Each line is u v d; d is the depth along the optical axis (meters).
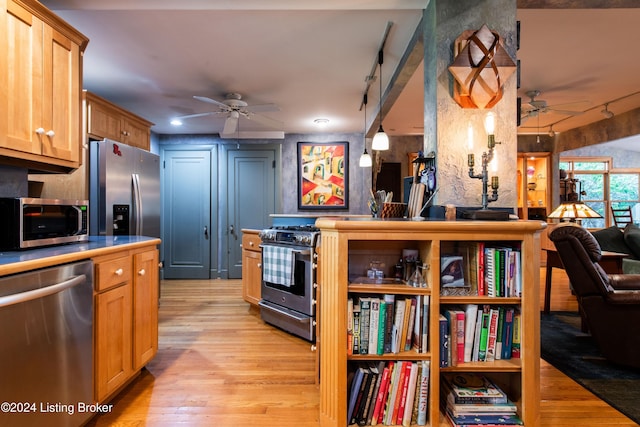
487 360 1.64
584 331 2.99
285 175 5.83
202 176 5.74
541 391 2.04
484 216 1.78
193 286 5.05
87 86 3.60
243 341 2.83
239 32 2.53
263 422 1.75
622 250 3.55
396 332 1.62
